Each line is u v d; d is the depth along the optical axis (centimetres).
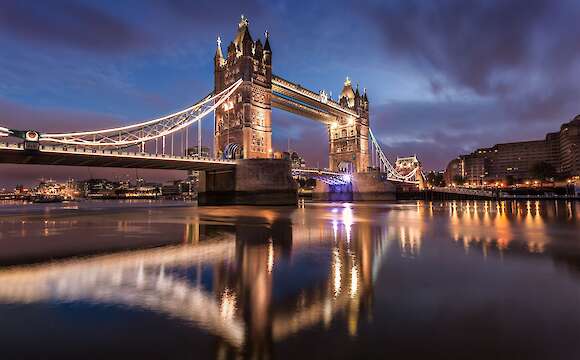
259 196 6706
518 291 892
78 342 612
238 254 1427
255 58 8106
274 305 796
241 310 764
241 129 7731
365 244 1697
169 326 679
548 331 648
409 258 1332
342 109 11606
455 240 1830
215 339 623
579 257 1342
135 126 5797
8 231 2367
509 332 645
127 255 1406
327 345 598
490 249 1534
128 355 566
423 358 551
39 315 736
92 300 834
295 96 9675
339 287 938
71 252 1478
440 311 754
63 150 4734
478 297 846
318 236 2020
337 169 12912
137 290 911
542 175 13825
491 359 546
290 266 1195
